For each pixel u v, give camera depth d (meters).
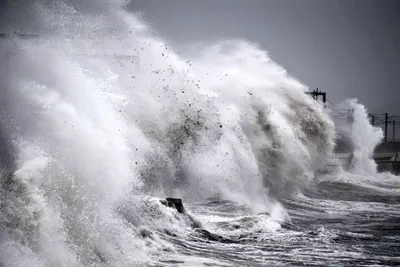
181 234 47.28
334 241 49.97
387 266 41.88
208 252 42.97
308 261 42.44
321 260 42.94
